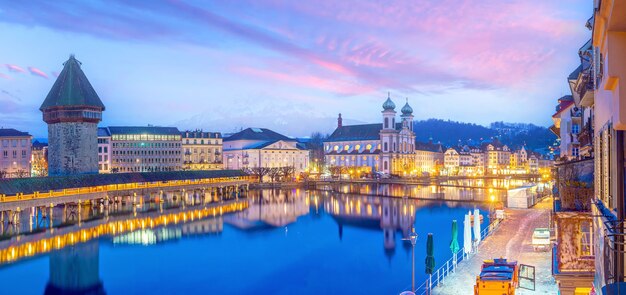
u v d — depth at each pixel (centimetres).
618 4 1030
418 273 6341
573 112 6097
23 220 10381
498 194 16762
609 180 1591
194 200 15288
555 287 3866
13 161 17712
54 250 7688
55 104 13875
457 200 14388
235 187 18838
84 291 5722
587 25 3547
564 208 2781
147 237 8906
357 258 7325
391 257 7319
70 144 13862
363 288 5769
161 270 6662
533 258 4906
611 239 1317
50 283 6000
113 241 8469
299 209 13212
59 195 10288
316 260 7256
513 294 3269
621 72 1188
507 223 7288
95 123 14238
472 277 4347
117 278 6228
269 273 6544
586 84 3080
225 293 5675
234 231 9694
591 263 2383
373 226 10294
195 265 6931
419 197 15738
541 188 13000
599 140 1905
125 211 12044
